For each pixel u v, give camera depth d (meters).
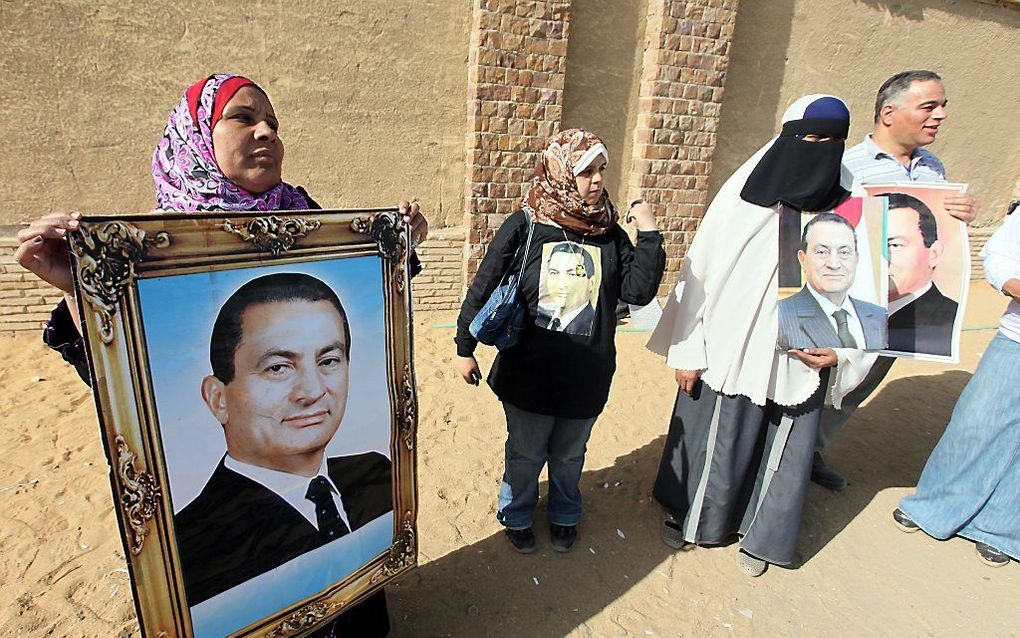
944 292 2.71
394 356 1.79
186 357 1.36
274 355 1.51
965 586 2.69
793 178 2.34
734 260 2.42
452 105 4.98
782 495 2.55
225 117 1.63
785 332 2.39
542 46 4.91
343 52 4.57
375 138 4.84
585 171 2.07
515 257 2.19
